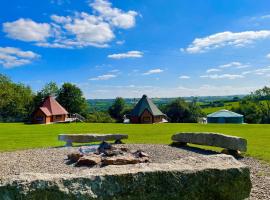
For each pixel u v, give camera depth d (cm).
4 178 559
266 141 2105
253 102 9788
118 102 12475
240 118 6756
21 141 2253
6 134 2925
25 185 539
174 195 618
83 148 1579
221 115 6825
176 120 9862
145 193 601
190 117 9775
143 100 6444
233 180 664
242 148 1493
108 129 3525
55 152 1616
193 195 631
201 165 671
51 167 1245
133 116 6294
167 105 10262
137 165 665
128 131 3161
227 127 3756
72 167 1240
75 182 565
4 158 1461
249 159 1424
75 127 4028
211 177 648
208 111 12519
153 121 6212
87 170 629
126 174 595
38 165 1287
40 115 6169
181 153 1559
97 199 565
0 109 9431
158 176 615
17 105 9556
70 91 9981
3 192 533
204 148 1797
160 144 1927
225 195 657
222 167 666
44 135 2808
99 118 9181
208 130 3228
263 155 1517
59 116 6750
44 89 10131
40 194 541
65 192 552
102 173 594
